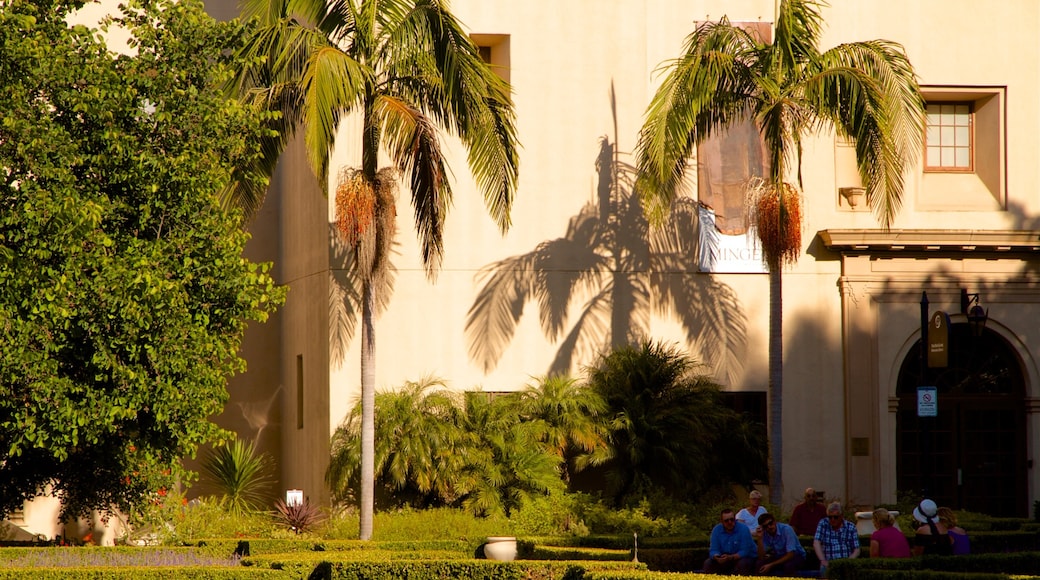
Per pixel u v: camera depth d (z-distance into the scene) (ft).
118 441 100.99
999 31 149.59
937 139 151.23
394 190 132.87
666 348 140.97
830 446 142.92
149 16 102.17
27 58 89.66
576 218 141.18
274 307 99.91
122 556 104.53
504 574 94.22
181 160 93.40
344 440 131.75
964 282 146.00
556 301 139.95
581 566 92.79
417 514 124.47
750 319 143.02
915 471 145.69
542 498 126.62
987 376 148.05
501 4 141.49
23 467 105.19
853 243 142.92
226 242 96.48
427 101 119.55
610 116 142.61
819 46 145.28
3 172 89.15
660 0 144.36
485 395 132.26
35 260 88.94
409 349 136.36
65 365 92.63
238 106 98.22
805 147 145.28
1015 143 149.18
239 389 157.07
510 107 117.19
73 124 93.50
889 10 147.84
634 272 141.49
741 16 145.18
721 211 143.43
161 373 93.50
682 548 108.88
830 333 144.25
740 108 125.90
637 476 131.64
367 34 116.47
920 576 82.74
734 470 137.59
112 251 94.22
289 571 97.14
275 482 156.15
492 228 139.44
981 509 146.00
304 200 146.92
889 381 144.05
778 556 94.53
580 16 142.92
